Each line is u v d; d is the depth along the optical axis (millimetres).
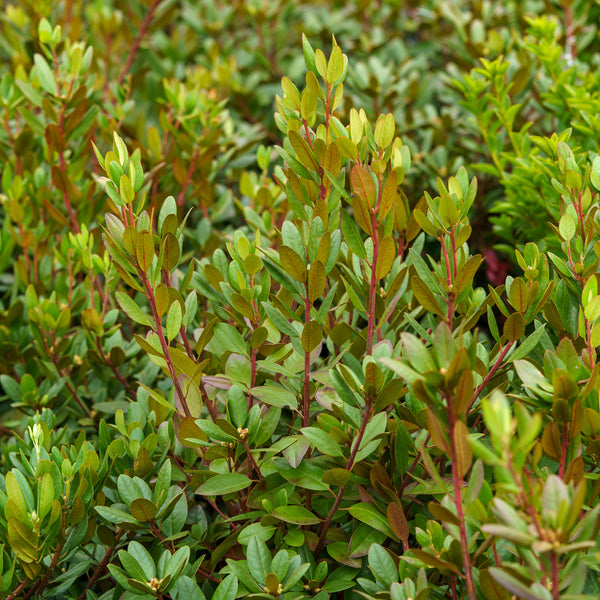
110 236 992
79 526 1012
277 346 1021
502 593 903
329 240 979
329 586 991
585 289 974
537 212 1214
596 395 952
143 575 973
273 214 1229
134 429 1040
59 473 999
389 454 1012
